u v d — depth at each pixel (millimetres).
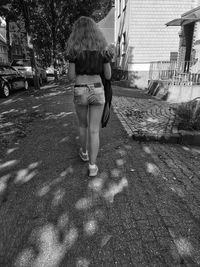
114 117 6238
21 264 1976
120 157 3900
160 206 2697
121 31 16766
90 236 2264
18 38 24828
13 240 2217
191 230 2346
